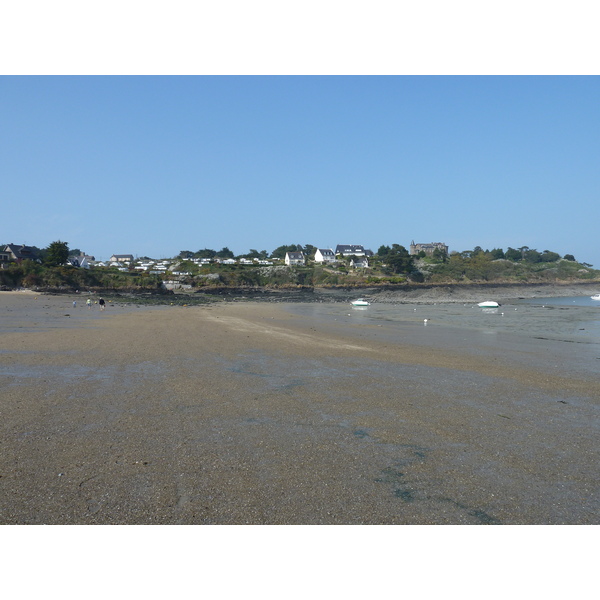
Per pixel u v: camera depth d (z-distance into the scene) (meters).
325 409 10.08
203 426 8.73
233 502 5.72
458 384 12.84
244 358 16.56
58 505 5.55
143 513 5.41
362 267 158.50
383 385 12.59
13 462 6.79
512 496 6.04
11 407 9.70
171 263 154.12
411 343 22.72
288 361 16.16
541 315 49.38
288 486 6.20
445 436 8.38
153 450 7.40
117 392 11.20
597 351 20.33
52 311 40.22
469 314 51.12
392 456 7.36
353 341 22.92
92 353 16.81
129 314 38.47
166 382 12.38
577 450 7.74
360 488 6.18
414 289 117.62
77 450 7.32
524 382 13.21
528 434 8.57
